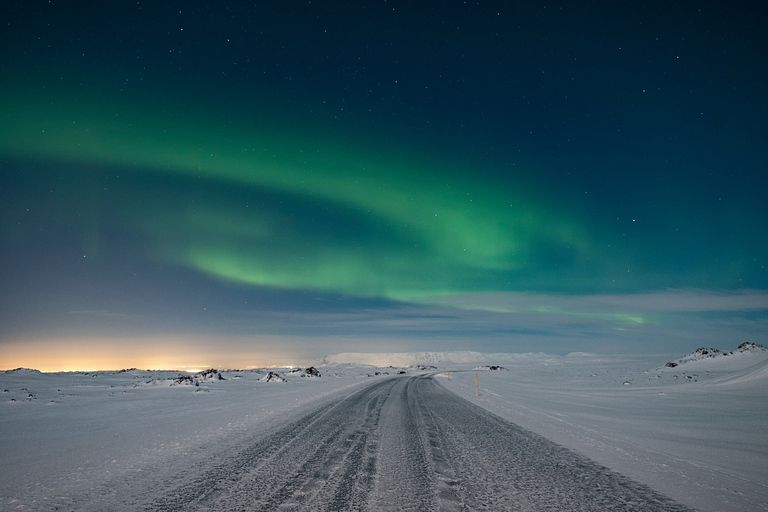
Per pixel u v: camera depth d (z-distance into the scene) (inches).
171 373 2060.8
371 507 194.5
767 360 1066.7
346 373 3016.7
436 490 222.4
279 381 1551.4
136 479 242.5
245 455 308.5
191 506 196.2
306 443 360.2
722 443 376.2
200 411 608.1
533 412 616.7
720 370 1897.1
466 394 1011.9
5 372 1545.3
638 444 363.3
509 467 275.1
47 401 749.3
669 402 763.4
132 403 729.0
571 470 267.4
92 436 393.7
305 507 194.2
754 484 238.7
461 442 369.4
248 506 195.6
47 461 289.6
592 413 610.2
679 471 266.1
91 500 205.6
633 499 209.5
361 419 529.0
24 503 201.6
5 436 398.3
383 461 291.4
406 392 1067.3
